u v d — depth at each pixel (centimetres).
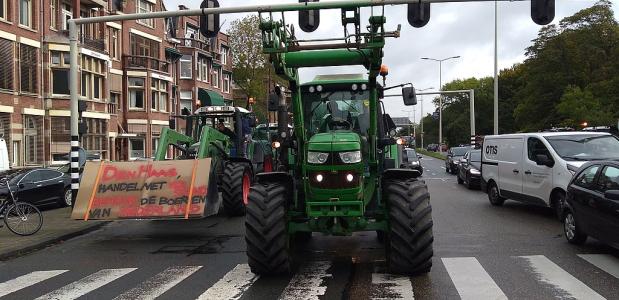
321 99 880
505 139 1488
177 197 1078
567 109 4666
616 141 1231
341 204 708
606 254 851
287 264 730
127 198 1088
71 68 1480
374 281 708
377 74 794
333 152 703
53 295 685
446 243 973
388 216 745
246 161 1457
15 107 2677
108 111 3425
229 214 1394
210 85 5262
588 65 5453
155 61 4109
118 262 892
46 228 1245
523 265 786
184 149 1429
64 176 1820
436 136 12669
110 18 1439
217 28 1357
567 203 948
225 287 699
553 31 5753
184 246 1025
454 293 641
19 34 2717
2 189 1591
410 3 1244
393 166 880
